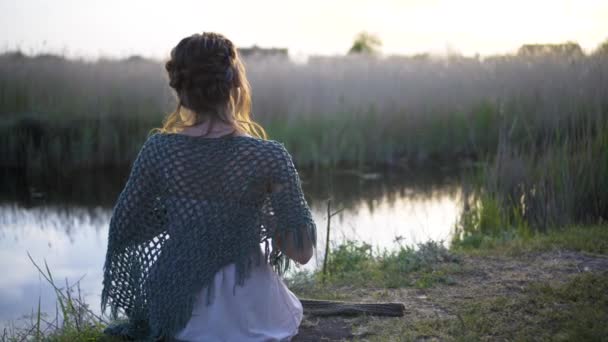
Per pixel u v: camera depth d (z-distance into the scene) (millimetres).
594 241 4836
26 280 5770
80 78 12977
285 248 2580
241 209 2518
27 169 10961
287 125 12094
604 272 4043
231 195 2504
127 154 11672
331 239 6379
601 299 3516
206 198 2514
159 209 2582
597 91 7184
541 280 3990
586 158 6227
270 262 2660
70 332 3521
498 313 3416
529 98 10422
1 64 13180
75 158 11297
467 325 3248
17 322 4574
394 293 3895
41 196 9625
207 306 2619
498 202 6402
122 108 12266
